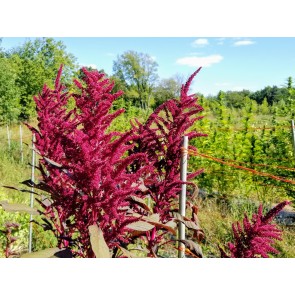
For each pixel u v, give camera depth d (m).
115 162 2.29
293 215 6.86
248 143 7.85
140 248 2.76
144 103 53.94
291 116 7.62
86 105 2.43
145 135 3.26
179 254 2.97
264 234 2.60
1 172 9.64
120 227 2.28
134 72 54.09
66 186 2.82
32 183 3.08
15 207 2.59
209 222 5.90
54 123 3.02
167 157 3.21
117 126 11.85
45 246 4.93
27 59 26.56
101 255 1.95
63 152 2.90
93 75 2.48
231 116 9.34
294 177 6.91
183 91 3.26
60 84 3.38
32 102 23.75
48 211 3.08
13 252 4.41
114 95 2.45
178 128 3.16
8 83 20.56
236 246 2.71
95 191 2.23
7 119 20.45
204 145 8.39
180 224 2.99
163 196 3.14
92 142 2.31
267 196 7.70
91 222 2.35
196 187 3.17
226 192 7.92
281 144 7.29
